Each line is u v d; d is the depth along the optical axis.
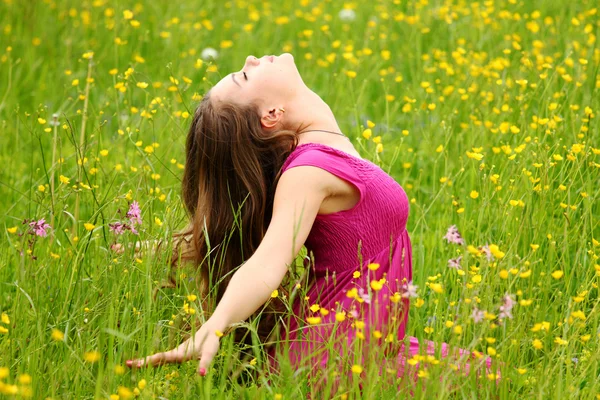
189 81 5.42
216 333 3.40
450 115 5.93
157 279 3.96
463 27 8.26
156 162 5.75
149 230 4.22
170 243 4.02
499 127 5.50
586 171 4.78
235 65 8.16
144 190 4.71
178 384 3.59
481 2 8.94
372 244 3.87
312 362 3.66
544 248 4.51
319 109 4.04
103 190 4.87
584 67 6.31
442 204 5.30
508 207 4.60
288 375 3.36
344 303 3.83
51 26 8.76
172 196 5.27
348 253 3.87
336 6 9.48
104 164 5.66
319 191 3.72
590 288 4.24
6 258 4.52
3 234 4.98
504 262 3.82
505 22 7.74
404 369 3.42
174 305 3.88
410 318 4.14
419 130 6.46
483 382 3.43
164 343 3.87
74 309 3.85
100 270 4.04
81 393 3.51
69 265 4.10
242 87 3.94
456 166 5.67
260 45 8.73
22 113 7.25
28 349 3.56
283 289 3.94
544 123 5.03
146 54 8.32
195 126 4.02
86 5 9.03
